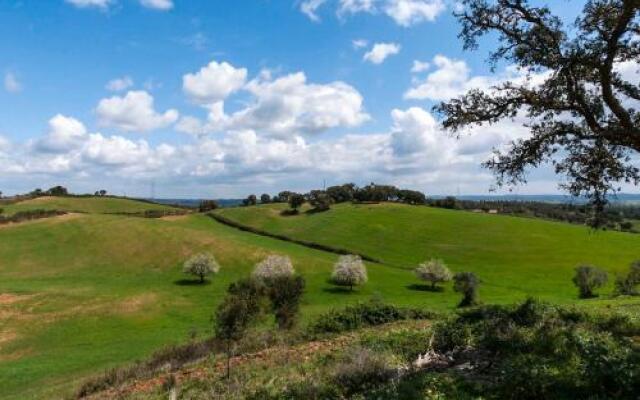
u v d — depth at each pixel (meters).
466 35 16.05
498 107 15.74
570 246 101.88
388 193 154.38
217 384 21.00
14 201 146.25
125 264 89.25
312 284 76.06
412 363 17.42
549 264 89.62
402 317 32.50
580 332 16.91
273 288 34.28
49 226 107.94
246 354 26.88
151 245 96.88
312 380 16.80
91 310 60.03
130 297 65.75
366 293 70.81
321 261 88.88
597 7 14.48
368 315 32.12
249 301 26.42
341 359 19.48
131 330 52.91
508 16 15.42
